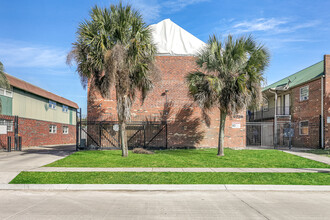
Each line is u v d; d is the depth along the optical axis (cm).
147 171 1032
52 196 729
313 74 2423
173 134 2039
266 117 2934
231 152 1723
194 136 2042
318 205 646
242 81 1404
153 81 1524
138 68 1434
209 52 1496
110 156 1490
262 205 643
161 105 2053
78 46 1394
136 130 2022
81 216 545
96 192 780
